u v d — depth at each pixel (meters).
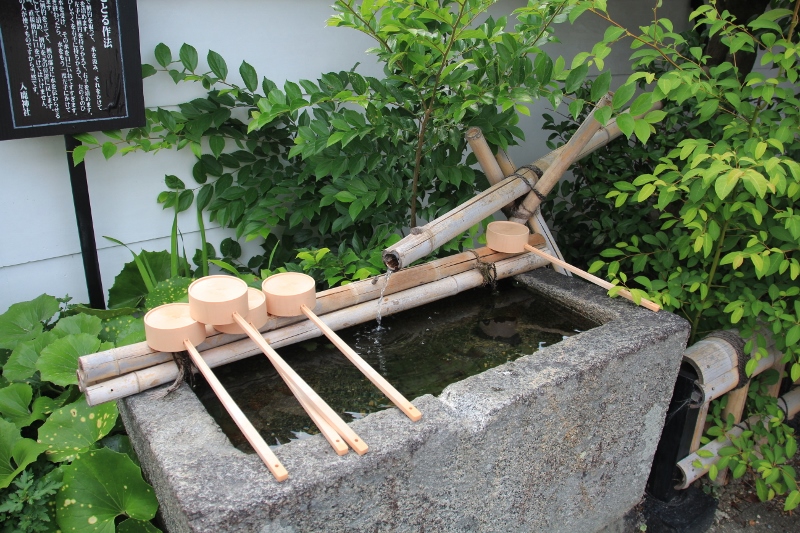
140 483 1.82
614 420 2.14
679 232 2.65
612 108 2.20
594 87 2.31
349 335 2.32
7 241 2.44
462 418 1.70
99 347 2.13
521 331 2.39
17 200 2.42
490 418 1.71
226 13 2.68
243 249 3.09
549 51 3.83
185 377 1.87
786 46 2.16
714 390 2.43
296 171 2.99
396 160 2.87
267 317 1.99
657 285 2.54
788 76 2.18
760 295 2.56
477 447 1.72
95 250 2.55
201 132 2.69
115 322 2.40
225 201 2.88
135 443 1.88
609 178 3.40
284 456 1.49
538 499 2.03
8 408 2.08
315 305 2.09
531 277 2.62
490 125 2.61
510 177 2.61
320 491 1.42
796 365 2.36
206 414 1.68
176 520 1.51
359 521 1.54
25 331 2.37
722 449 2.57
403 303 2.32
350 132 2.45
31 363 2.18
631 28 4.20
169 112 2.61
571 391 1.92
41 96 2.19
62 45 2.18
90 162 2.55
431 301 2.42
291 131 2.96
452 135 2.52
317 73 3.03
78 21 2.18
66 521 1.80
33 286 2.56
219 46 2.71
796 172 1.96
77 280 2.68
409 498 1.62
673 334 2.16
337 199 2.86
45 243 2.54
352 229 3.12
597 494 2.26
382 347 2.28
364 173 2.96
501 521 1.94
